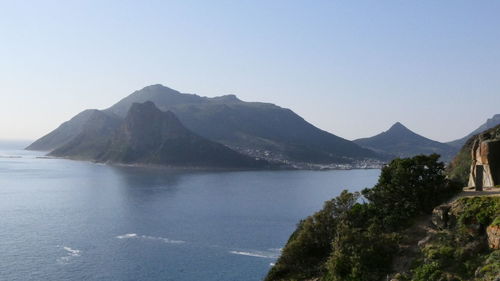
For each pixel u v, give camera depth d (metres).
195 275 103.31
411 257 37.94
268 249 128.12
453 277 33.28
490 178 49.44
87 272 103.81
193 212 191.75
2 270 103.31
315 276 45.25
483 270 31.97
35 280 96.81
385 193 45.97
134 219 172.25
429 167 45.34
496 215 34.75
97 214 182.25
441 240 37.22
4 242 130.50
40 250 122.25
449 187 44.78
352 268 39.28
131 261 113.88
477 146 56.22
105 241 134.88
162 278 100.88
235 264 112.62
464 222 36.47
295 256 48.53
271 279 48.47
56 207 199.62
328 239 47.84
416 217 43.09
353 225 45.97
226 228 157.75
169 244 132.75
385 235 40.88
